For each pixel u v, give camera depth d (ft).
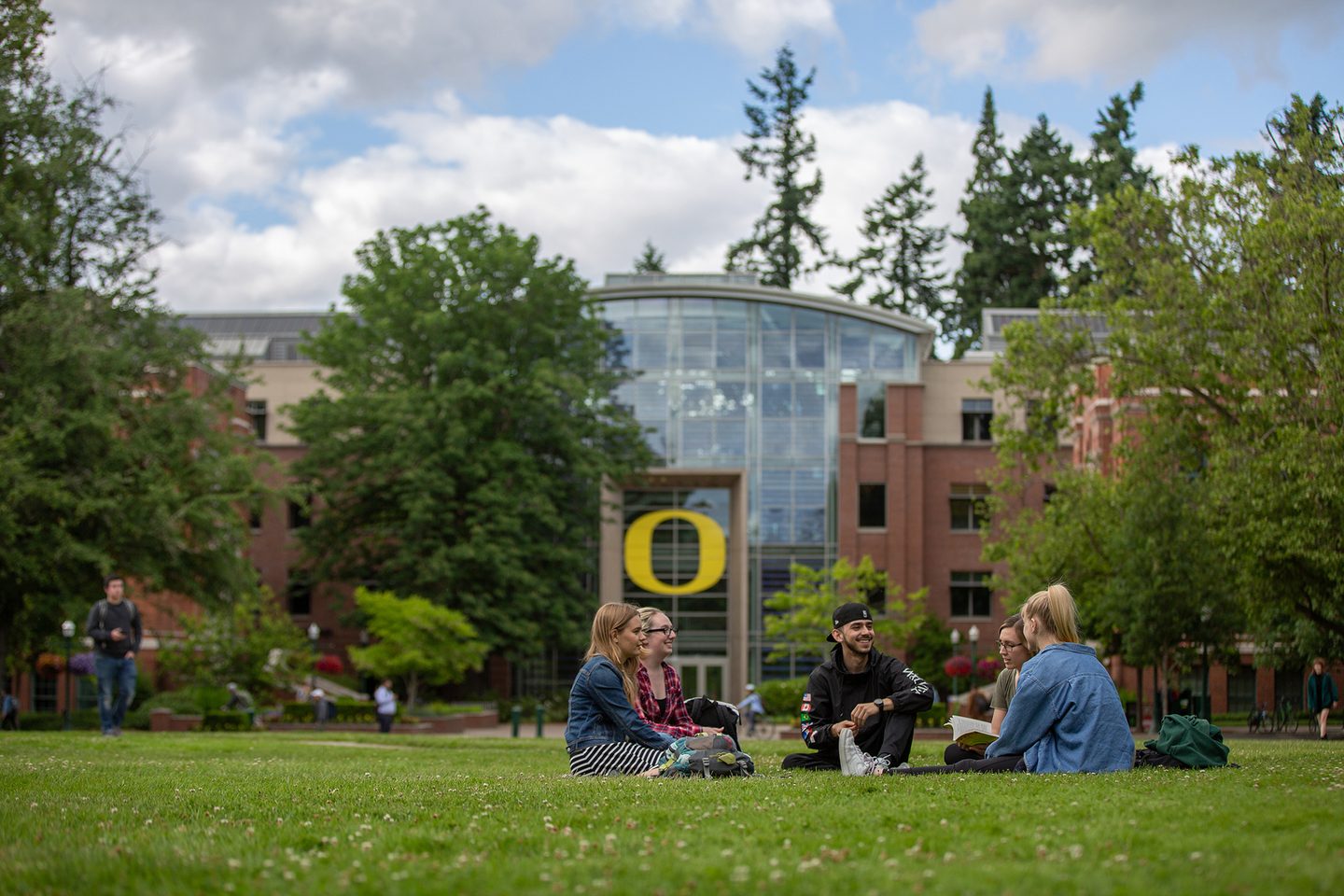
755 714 144.46
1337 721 139.85
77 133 114.42
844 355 211.41
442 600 167.63
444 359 168.35
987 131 290.76
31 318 111.65
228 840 21.13
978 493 213.05
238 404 189.37
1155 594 116.78
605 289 210.59
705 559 212.43
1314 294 82.69
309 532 182.91
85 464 113.70
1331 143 86.79
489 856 18.92
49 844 20.68
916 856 18.16
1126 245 96.07
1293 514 79.30
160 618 167.84
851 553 205.67
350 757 60.34
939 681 187.93
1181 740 33.63
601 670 35.06
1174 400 94.32
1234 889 15.16
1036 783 27.50
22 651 136.87
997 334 225.35
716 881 16.42
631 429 187.93
